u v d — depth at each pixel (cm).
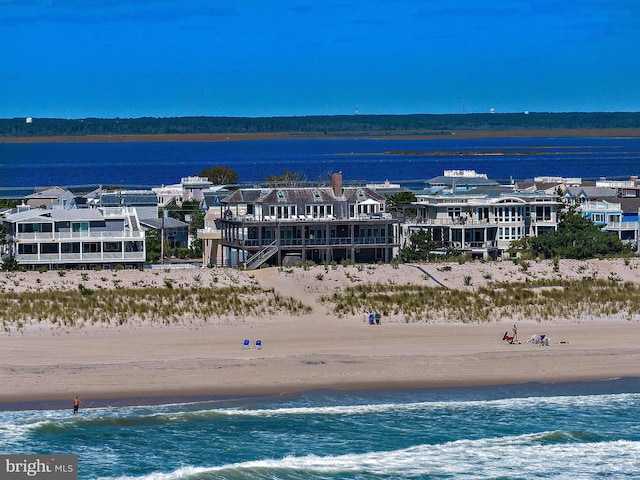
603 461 18912
